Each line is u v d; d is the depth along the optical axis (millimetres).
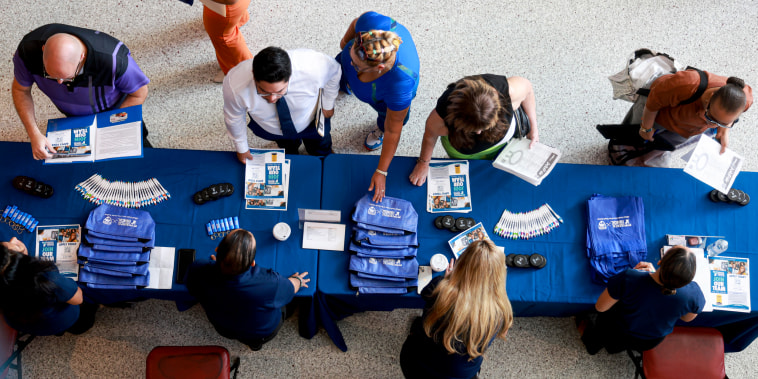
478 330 2178
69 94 2691
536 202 2912
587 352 3334
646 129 3115
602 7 4145
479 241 2252
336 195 2875
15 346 3141
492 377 3281
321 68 2508
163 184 2826
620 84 3246
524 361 3318
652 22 4117
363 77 2357
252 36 3928
